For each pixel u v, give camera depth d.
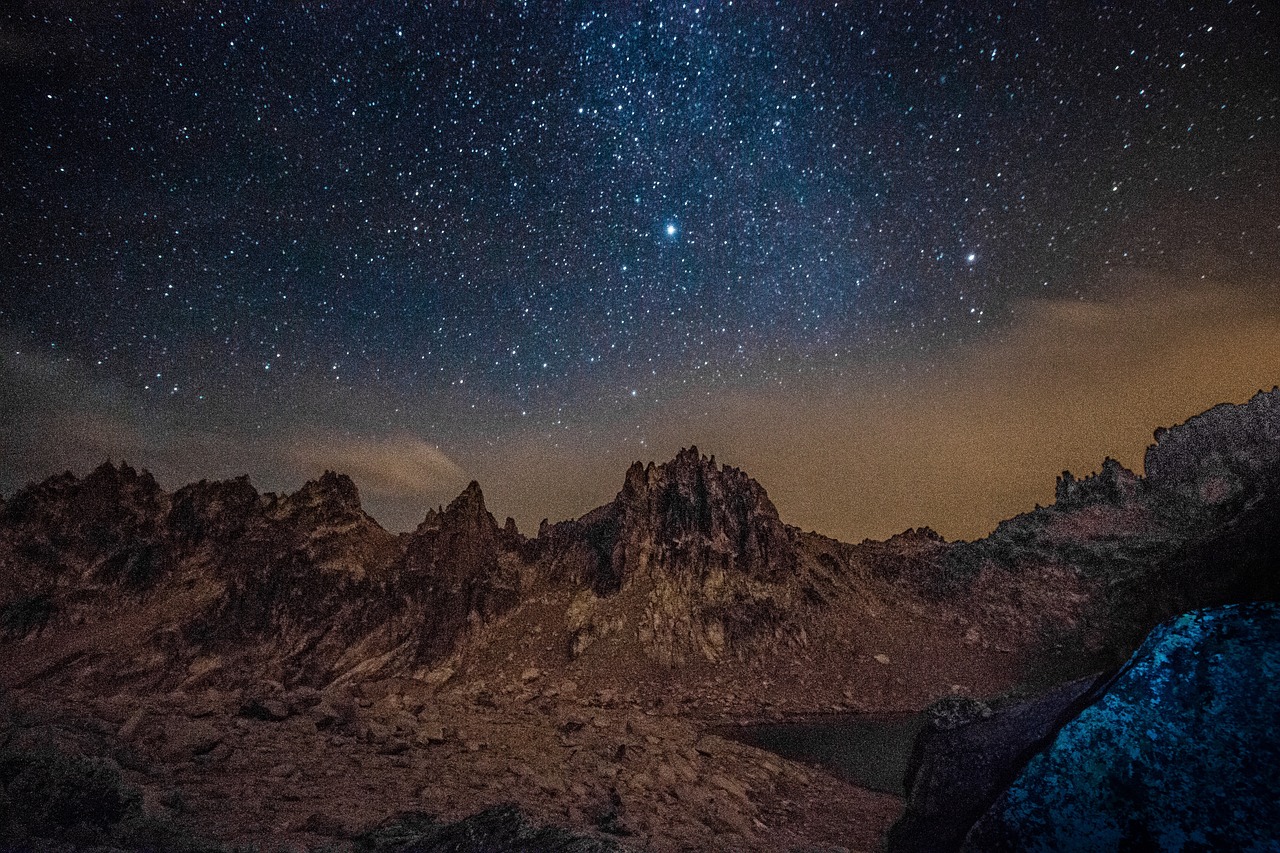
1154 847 1.78
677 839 9.59
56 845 6.24
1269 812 1.65
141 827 6.85
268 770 10.28
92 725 10.27
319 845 7.08
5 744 7.46
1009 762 2.92
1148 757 1.93
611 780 12.61
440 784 10.68
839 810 13.30
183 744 10.52
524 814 5.88
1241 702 1.87
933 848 2.94
